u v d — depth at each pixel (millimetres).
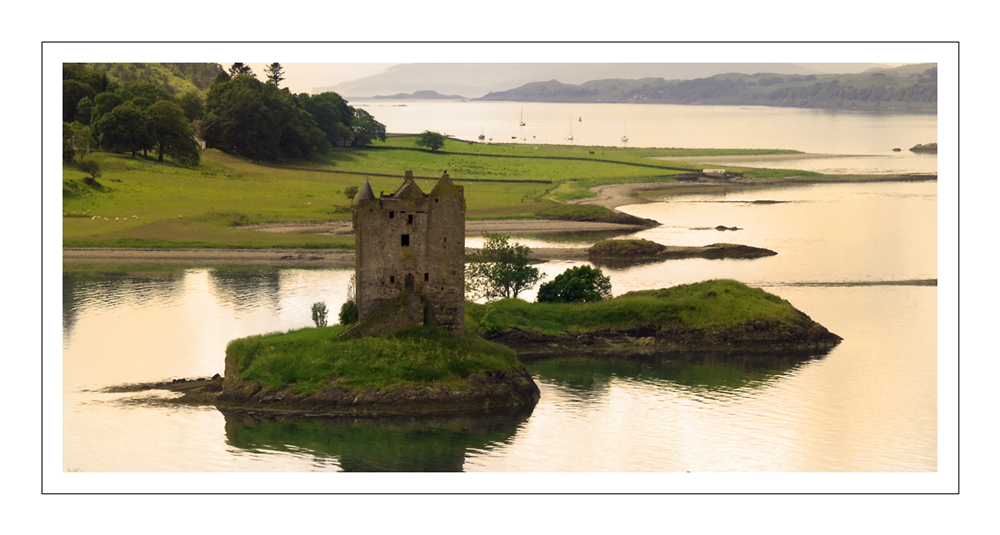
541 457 111062
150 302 196500
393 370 125438
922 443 117688
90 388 133750
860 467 109375
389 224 130375
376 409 122188
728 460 111438
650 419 127250
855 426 125312
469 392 126062
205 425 118250
